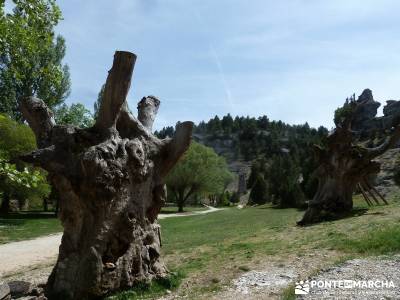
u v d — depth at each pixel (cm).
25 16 1095
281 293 816
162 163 1023
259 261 1118
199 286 943
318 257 1088
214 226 2584
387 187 3500
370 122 6094
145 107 1107
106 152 891
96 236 880
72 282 868
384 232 1213
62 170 899
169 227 2838
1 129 3631
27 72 3362
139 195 952
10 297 884
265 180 7062
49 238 2488
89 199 890
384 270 880
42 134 985
